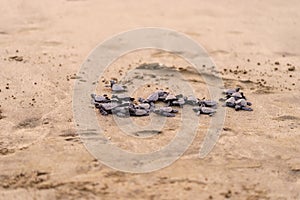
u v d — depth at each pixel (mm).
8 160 6586
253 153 6961
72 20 14172
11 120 7734
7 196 5848
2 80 9406
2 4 15656
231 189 6059
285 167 6637
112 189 5965
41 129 7465
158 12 15281
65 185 6047
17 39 12242
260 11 15820
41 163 6520
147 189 5973
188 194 5895
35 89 9000
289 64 10992
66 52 11312
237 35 13117
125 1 16625
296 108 8586
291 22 14617
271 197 5953
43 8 15430
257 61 11109
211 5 16344
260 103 8727
